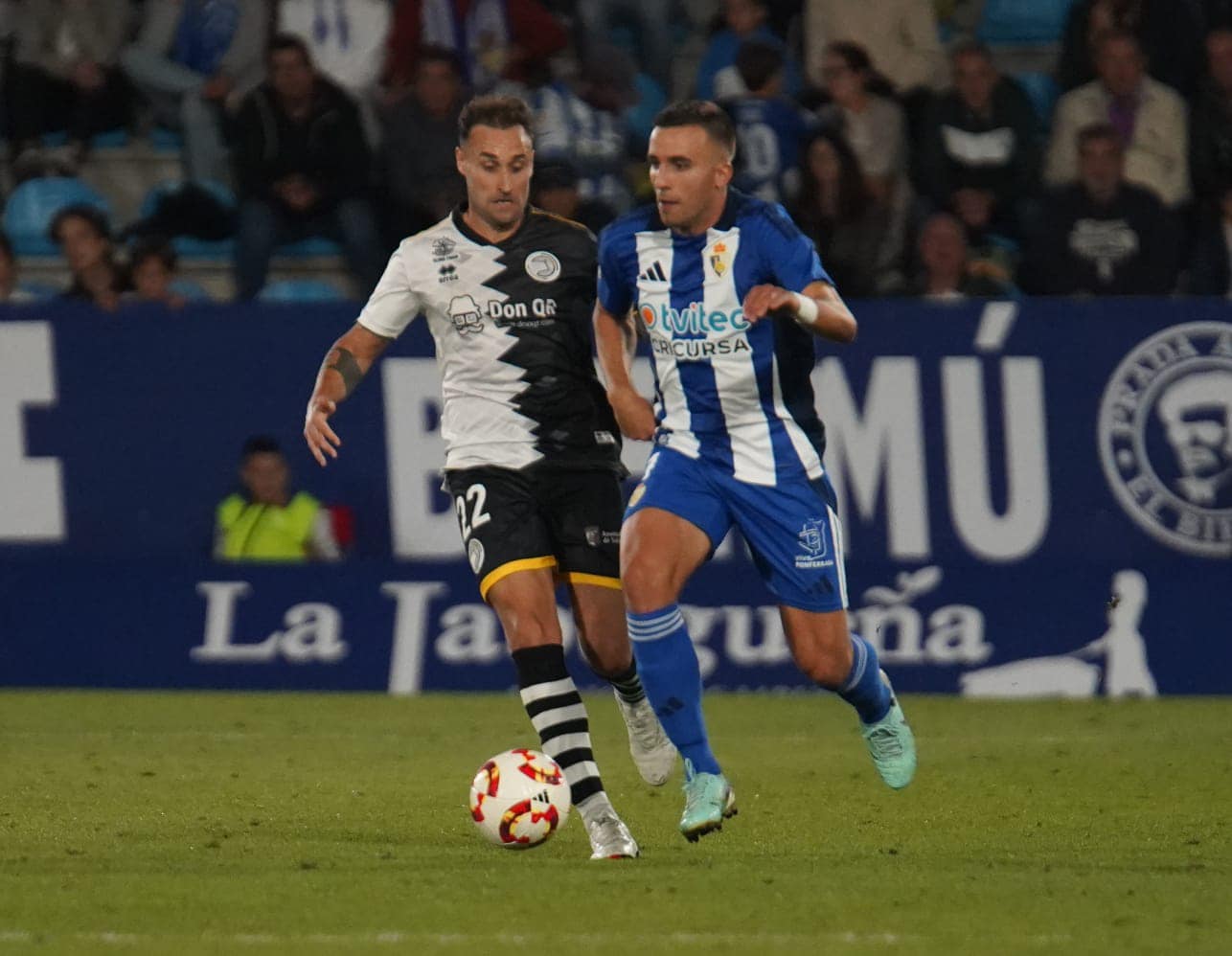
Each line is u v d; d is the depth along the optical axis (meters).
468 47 46.81
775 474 21.89
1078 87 47.47
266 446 39.41
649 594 21.30
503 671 39.47
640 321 22.06
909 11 48.69
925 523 39.44
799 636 22.48
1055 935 17.22
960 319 39.44
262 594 39.56
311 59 45.25
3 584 39.75
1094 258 43.47
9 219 49.38
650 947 16.55
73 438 39.53
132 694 38.97
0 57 49.56
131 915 18.00
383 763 30.11
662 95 51.22
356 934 17.11
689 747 21.42
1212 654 39.41
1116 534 39.56
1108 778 28.78
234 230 47.00
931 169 45.41
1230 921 17.95
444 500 39.56
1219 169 45.88
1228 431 39.41
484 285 22.05
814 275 21.27
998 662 39.47
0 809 25.34
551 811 21.75
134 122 51.53
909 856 21.94
